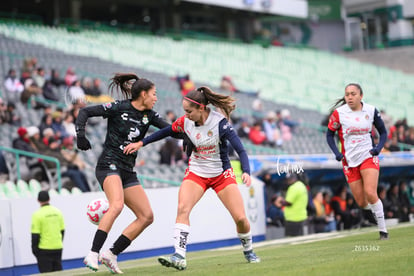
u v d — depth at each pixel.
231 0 137.38
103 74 90.69
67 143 55.75
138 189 23.38
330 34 181.75
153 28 143.00
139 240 41.31
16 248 36.84
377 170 30.11
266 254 28.08
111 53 106.19
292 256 25.59
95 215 23.83
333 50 180.88
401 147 80.00
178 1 135.62
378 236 32.41
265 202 48.69
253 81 118.31
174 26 143.50
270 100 106.62
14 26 103.25
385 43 171.50
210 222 45.06
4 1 123.44
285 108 103.25
